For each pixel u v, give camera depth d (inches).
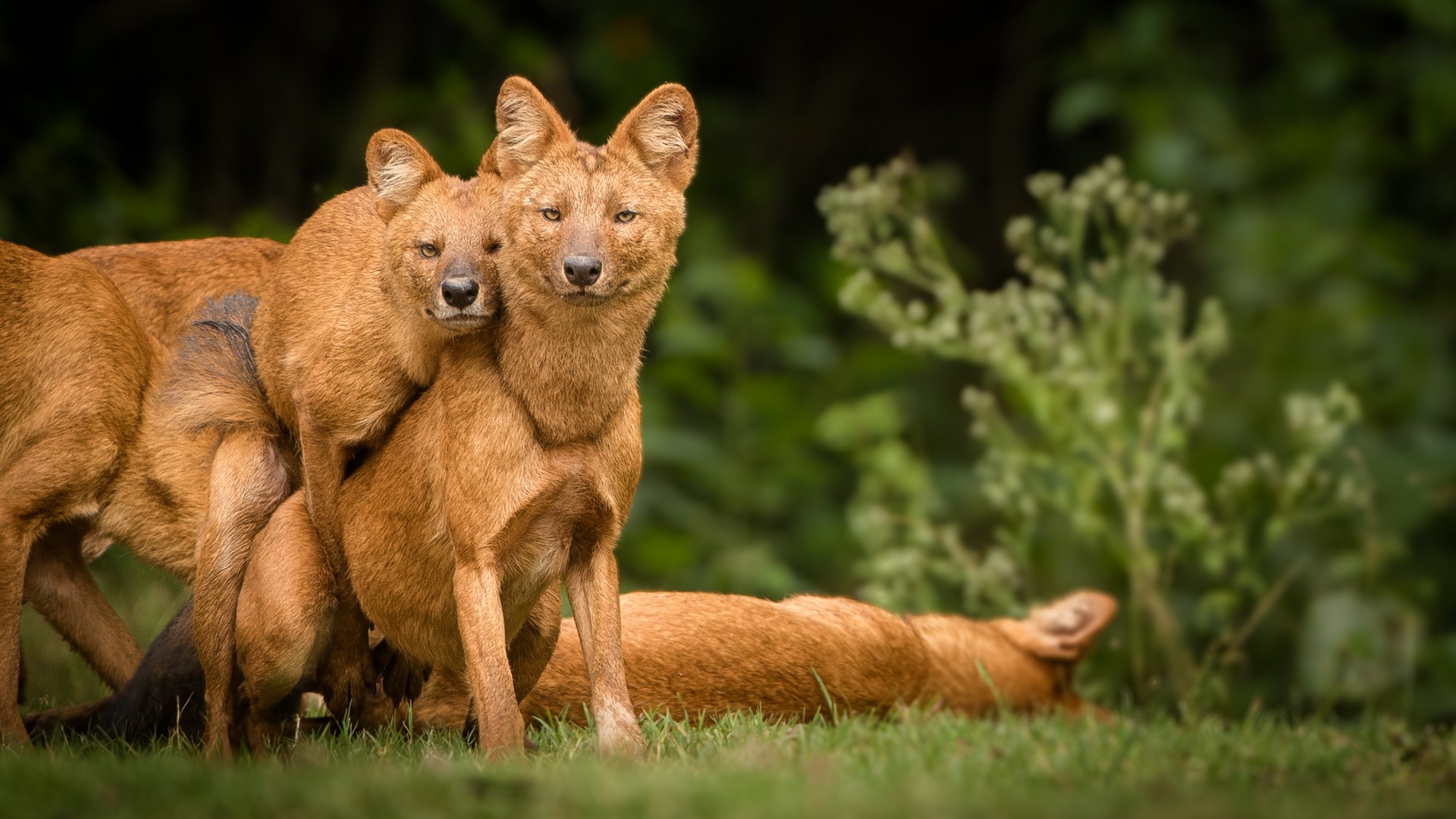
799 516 653.9
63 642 408.2
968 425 711.7
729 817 214.1
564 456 298.2
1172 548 459.8
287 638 319.3
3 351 347.6
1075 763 257.0
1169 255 728.3
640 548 598.5
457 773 248.7
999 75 843.4
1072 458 460.1
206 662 331.9
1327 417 474.6
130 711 344.8
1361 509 543.8
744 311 675.4
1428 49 679.7
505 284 295.4
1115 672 474.0
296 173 801.6
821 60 848.9
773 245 814.5
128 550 363.6
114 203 655.8
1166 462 501.4
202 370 352.2
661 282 300.5
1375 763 273.3
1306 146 678.5
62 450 345.4
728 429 654.5
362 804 225.5
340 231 335.6
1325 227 657.6
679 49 799.7
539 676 328.8
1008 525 590.2
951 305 469.1
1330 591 535.5
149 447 353.4
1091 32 772.0
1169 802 226.8
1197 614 507.2
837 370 676.1
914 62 855.1
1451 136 672.4
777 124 840.3
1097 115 717.9
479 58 788.6
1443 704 495.8
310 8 799.7
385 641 350.0
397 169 309.1
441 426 305.6
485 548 294.0
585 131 768.9
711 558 611.5
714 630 355.9
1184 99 701.3
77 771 248.4
